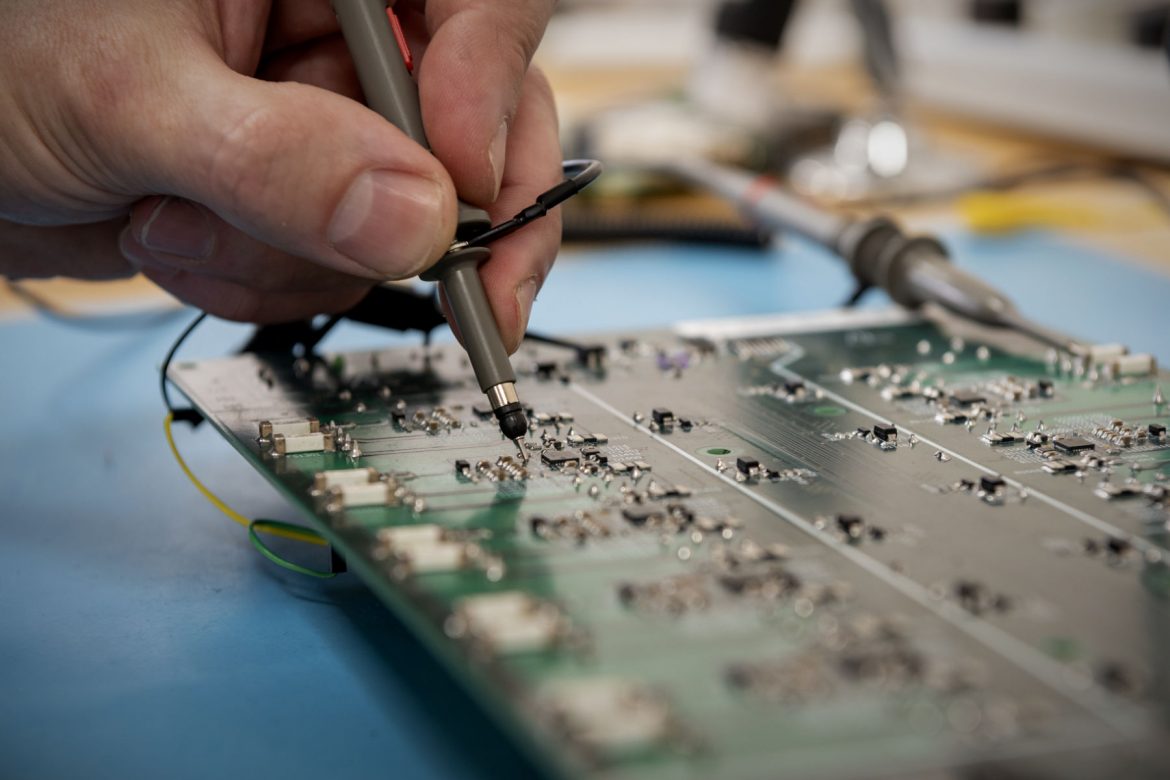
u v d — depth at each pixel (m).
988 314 1.40
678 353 1.37
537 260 1.13
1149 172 2.61
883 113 2.54
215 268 1.25
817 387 1.25
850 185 2.44
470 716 0.85
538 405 1.19
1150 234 2.22
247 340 1.45
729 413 1.17
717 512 0.91
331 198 0.98
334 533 0.88
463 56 1.08
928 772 0.59
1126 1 2.74
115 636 0.96
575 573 0.80
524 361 1.34
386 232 0.98
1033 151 2.83
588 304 1.89
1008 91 2.96
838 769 0.58
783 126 2.60
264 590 1.05
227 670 0.91
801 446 1.07
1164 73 2.48
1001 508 0.92
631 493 0.95
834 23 4.01
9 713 0.85
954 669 0.67
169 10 1.06
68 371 1.64
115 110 1.02
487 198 1.11
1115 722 0.63
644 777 0.58
